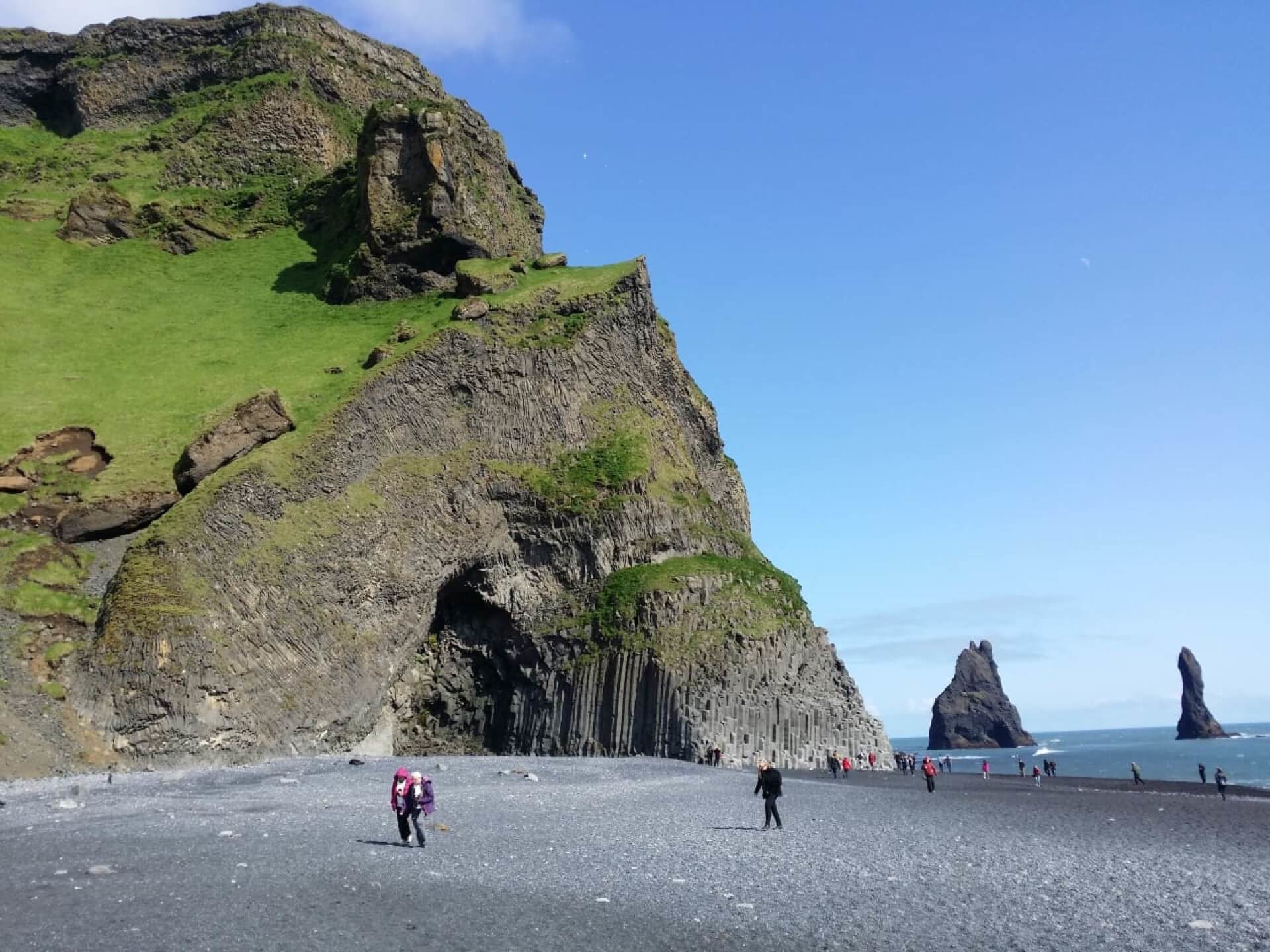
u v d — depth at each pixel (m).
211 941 17.92
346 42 128.62
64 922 18.98
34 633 52.38
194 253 103.69
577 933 19.44
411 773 29.92
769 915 21.23
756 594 79.69
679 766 61.41
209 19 126.69
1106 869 27.27
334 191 109.00
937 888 24.20
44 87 124.75
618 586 76.69
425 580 71.06
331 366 77.81
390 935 18.83
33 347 79.56
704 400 103.44
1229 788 70.56
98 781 43.66
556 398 83.44
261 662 58.12
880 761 81.75
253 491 61.81
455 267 94.12
